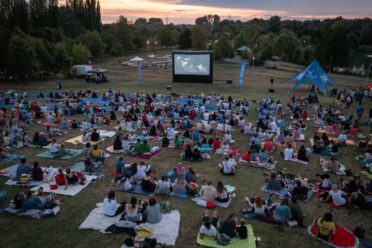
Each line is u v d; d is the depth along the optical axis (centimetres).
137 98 3488
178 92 4138
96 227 1111
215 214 1132
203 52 4809
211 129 2388
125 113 2661
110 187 1431
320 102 3666
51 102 3341
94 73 5175
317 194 1443
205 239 1066
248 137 2300
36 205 1198
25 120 2472
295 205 1201
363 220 1248
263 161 1769
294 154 1886
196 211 1257
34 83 4669
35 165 1437
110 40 9581
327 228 1085
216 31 19350
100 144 2025
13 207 1211
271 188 1455
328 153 1964
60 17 9419
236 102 3334
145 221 1144
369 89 4081
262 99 3616
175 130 2408
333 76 6206
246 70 6819
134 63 7519
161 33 12162
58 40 7538
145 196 1365
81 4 10444
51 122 2514
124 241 966
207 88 4478
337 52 6712
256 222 1195
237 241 1063
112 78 5344
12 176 1497
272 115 2812
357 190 1401
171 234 1080
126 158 1802
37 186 1408
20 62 4609
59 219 1166
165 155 1875
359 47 11962
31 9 8781
